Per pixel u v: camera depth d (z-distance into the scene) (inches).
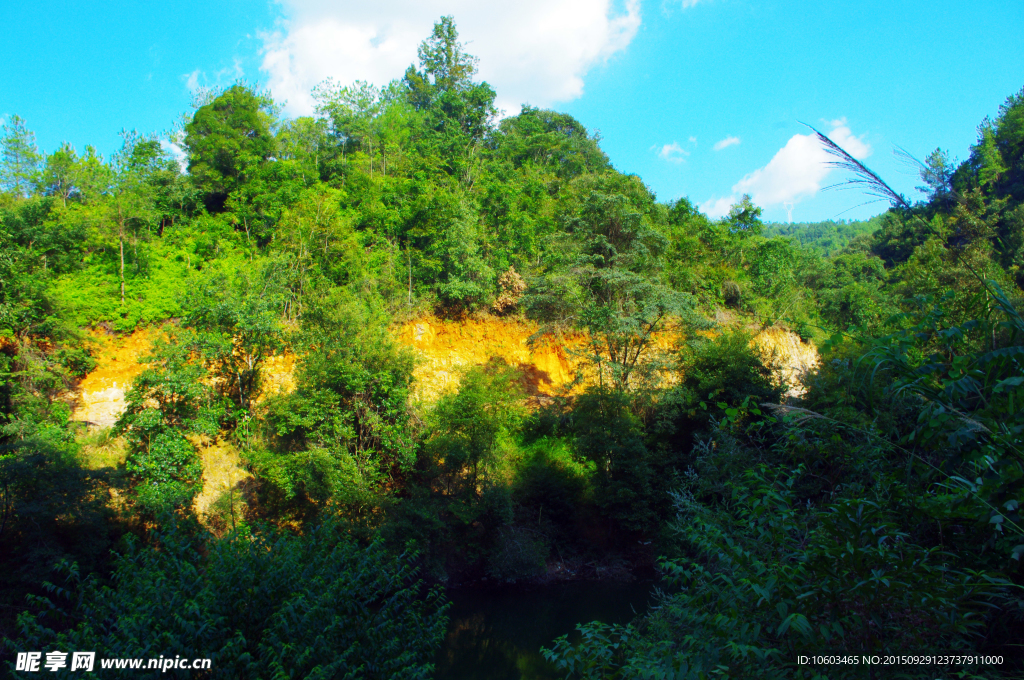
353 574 364.5
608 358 1182.9
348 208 1378.0
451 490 998.4
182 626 291.3
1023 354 173.3
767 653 175.0
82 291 1047.6
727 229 1918.1
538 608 872.3
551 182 1876.2
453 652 727.7
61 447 861.8
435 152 1743.4
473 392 1006.4
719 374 1048.8
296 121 1569.9
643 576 964.0
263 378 1024.2
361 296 1187.9
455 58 2465.6
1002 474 170.9
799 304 1712.6
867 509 190.5
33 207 1112.8
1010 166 981.8
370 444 945.5
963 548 201.9
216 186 1338.6
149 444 866.1
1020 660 176.1
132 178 1208.2
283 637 299.1
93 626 300.4
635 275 1160.8
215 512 892.6
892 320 212.8
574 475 1107.9
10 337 917.2
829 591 175.8
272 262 1130.7
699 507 409.1
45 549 681.0
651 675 205.8
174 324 1045.2
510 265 1392.7
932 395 190.2
